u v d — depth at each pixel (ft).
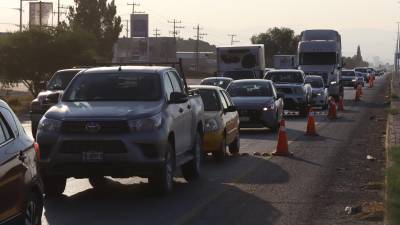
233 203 48.52
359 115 149.07
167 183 50.85
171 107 52.80
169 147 50.93
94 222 42.16
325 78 198.70
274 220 42.70
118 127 48.37
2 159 32.09
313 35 208.85
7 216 32.22
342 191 53.36
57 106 51.55
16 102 173.99
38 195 36.99
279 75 151.94
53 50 186.50
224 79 152.25
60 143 48.49
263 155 77.46
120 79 54.19
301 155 77.30
